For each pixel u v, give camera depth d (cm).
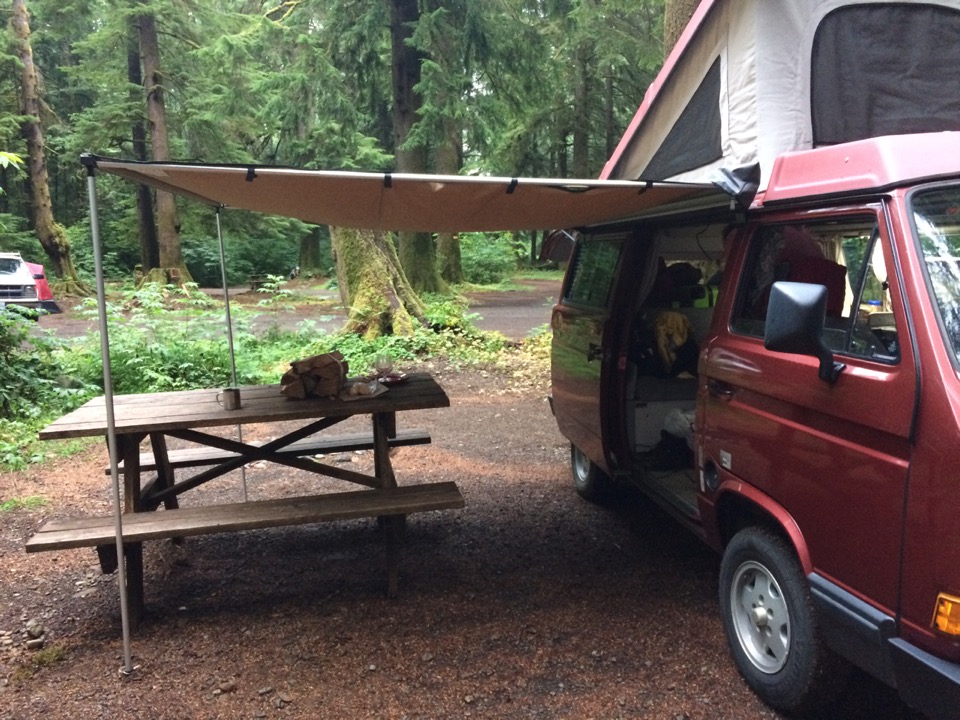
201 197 424
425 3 1684
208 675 338
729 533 347
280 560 467
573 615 383
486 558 459
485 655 347
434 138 1659
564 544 477
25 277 1575
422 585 424
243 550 485
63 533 363
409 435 543
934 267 241
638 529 500
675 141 468
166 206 2317
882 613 236
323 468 465
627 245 462
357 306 1214
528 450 701
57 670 346
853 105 385
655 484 440
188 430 462
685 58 444
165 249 2333
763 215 328
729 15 400
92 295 2136
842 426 256
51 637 376
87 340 1000
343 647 358
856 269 270
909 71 390
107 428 380
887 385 237
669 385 480
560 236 638
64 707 317
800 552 274
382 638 366
